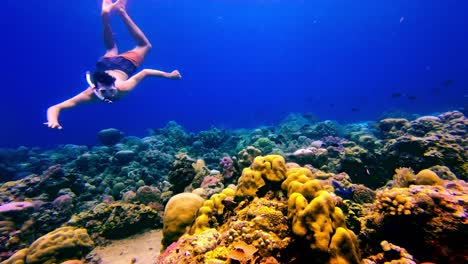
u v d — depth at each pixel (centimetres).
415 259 274
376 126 1433
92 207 776
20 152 1775
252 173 382
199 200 470
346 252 254
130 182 934
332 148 897
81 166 1138
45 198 793
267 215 296
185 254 274
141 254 561
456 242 273
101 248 609
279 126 2181
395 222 317
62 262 495
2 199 761
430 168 621
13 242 591
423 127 927
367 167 720
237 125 4309
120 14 691
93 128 6334
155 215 695
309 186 316
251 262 237
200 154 1281
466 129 921
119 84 538
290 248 271
